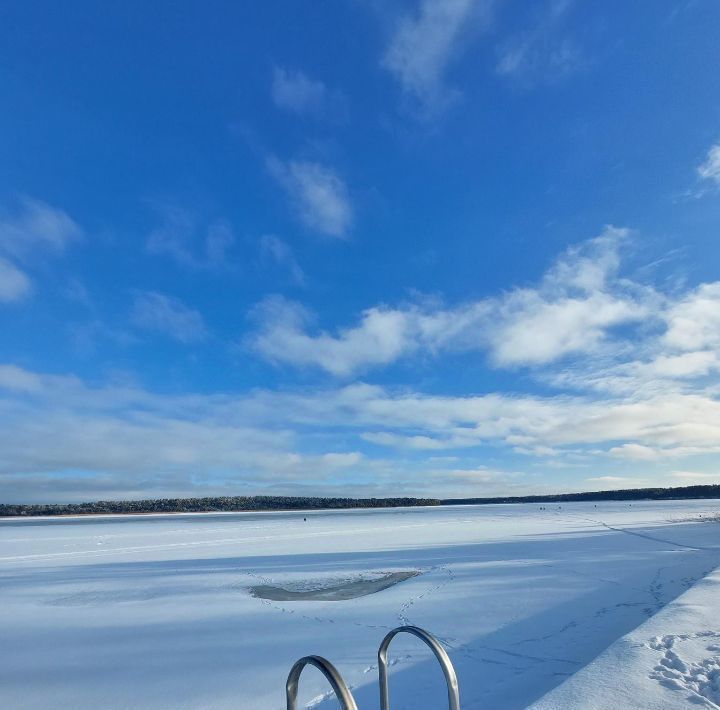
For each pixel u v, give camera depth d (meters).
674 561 19.22
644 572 16.81
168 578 18.03
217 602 14.12
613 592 13.76
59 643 10.51
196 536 36.31
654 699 4.87
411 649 9.38
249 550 26.39
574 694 5.05
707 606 8.60
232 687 7.98
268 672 8.55
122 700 7.64
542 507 92.44
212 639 10.55
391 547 26.30
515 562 19.72
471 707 6.74
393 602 13.46
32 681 8.41
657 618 7.86
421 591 14.75
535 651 9.02
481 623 11.05
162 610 13.31
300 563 21.11
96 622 12.20
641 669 5.66
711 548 23.36
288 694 3.34
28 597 15.16
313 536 34.50
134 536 37.47
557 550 23.31
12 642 10.61
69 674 8.70
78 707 7.45
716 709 4.62
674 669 5.66
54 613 13.20
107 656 9.60
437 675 8.02
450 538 30.72
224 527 48.00
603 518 49.62
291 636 10.62
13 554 26.53
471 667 8.34
